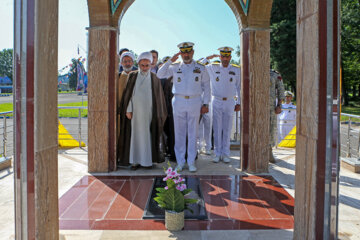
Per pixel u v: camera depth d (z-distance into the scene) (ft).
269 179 15.15
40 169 6.63
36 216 6.56
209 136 21.65
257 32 15.79
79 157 20.18
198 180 14.76
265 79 16.02
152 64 20.49
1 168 16.51
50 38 6.86
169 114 18.86
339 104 6.79
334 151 6.85
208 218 10.46
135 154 16.92
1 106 84.48
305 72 7.50
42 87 6.61
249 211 11.09
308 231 7.38
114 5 15.69
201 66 16.46
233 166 17.88
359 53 71.97
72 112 72.13
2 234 9.14
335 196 6.93
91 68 15.85
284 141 25.18
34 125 6.43
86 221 10.19
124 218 10.44
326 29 6.72
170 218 9.51
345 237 8.96
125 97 16.53
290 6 69.31
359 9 63.10
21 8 6.23
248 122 16.38
